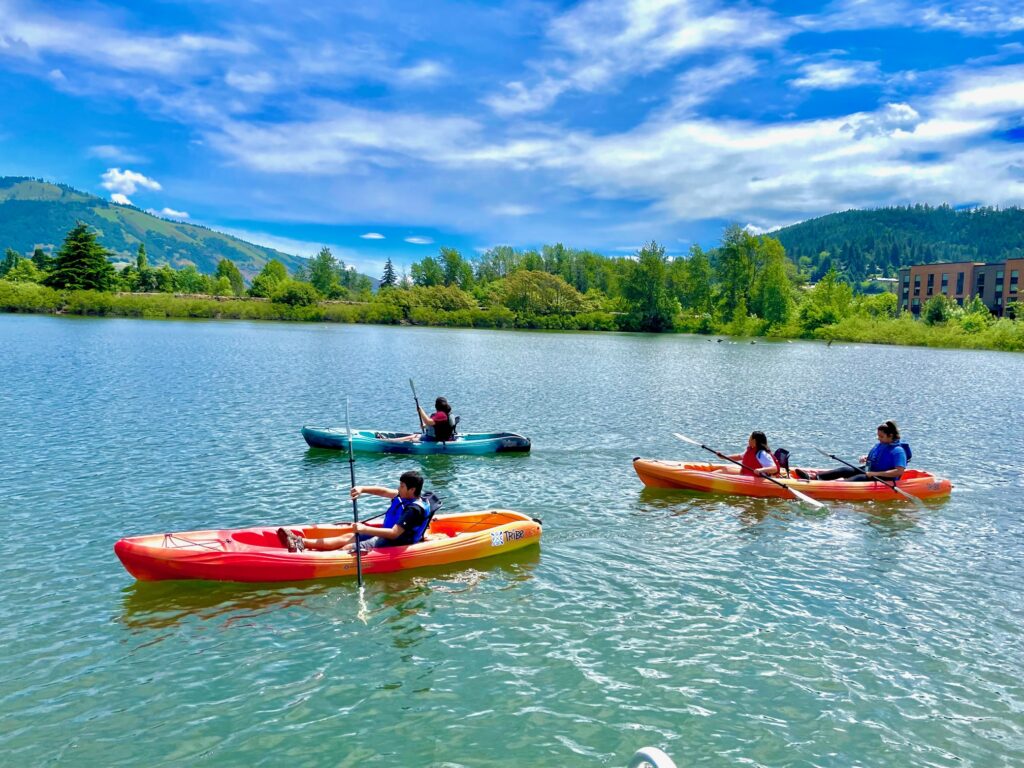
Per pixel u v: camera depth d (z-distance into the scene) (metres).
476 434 17.33
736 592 9.01
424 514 9.58
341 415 21.53
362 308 104.06
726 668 7.13
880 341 80.19
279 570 8.78
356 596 8.58
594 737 5.97
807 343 78.62
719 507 12.68
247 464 14.73
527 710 6.32
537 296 109.69
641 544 10.73
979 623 8.30
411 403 24.42
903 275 146.25
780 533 11.38
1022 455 18.28
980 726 6.28
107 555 9.55
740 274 98.06
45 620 7.71
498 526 10.15
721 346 69.44
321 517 11.45
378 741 5.85
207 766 5.48
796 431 21.12
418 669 6.97
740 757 5.77
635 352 57.28
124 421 18.94
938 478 13.95
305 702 6.36
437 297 112.19
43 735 5.79
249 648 7.29
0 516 10.96
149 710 6.17
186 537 8.80
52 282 94.50
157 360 35.75
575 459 16.52
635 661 7.22
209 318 93.69
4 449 15.29
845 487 13.27
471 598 8.63
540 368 39.81
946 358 56.91
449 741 5.87
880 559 10.33
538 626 7.94
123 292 99.00
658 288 103.00
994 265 129.00
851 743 5.99
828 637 7.86
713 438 19.64
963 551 10.75
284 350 46.12
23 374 28.09
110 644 7.27
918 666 7.29
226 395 24.48
